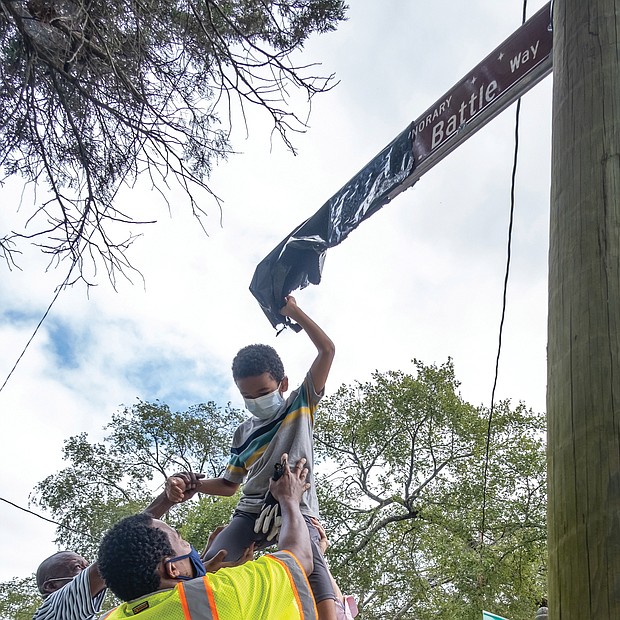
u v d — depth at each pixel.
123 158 4.62
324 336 3.24
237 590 2.13
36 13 4.45
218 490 3.19
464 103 3.36
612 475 1.79
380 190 3.69
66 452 19.53
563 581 1.80
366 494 17.64
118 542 2.30
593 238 2.07
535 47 3.02
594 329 1.95
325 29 5.28
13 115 4.50
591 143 2.21
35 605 18.81
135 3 4.59
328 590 2.67
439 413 17.59
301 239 3.74
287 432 2.96
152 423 20.09
